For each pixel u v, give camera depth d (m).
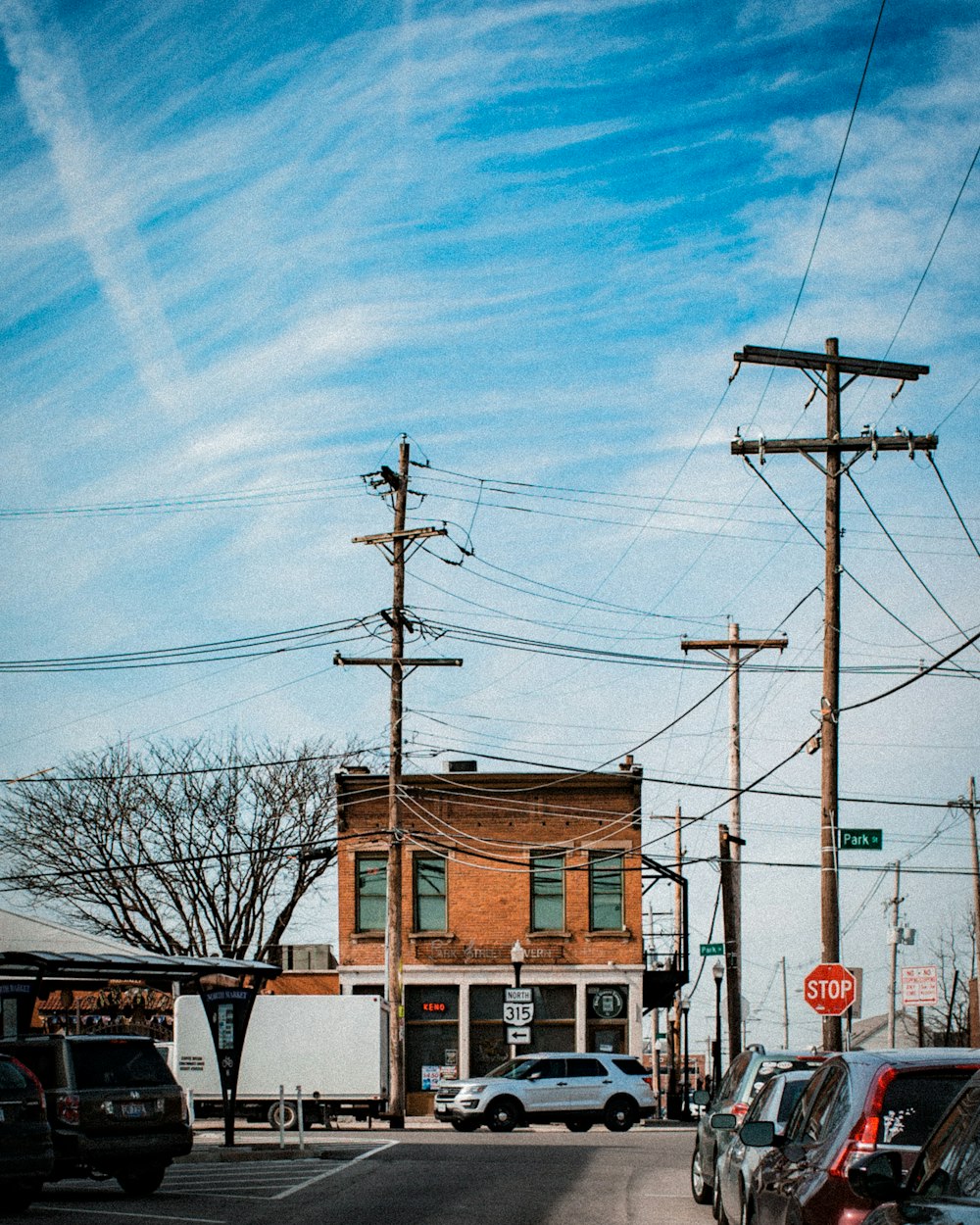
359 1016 37.38
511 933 45.38
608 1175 21.31
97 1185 20.98
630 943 45.06
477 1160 23.91
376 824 46.38
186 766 50.66
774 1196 9.65
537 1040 44.78
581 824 45.97
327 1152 25.86
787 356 25.58
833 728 25.25
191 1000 38.59
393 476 38.09
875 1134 8.23
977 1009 46.47
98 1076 18.86
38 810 49.53
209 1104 38.44
